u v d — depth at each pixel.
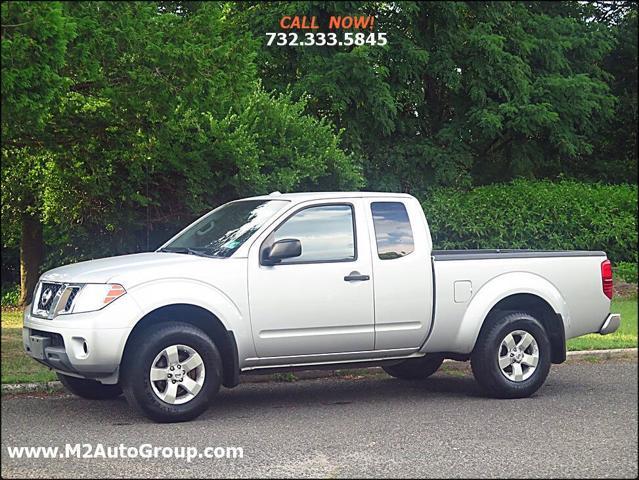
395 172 25.45
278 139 16.38
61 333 8.19
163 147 14.57
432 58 24.95
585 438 7.81
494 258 9.81
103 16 11.00
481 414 8.88
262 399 9.73
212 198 15.82
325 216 9.16
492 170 28.39
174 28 11.47
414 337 9.38
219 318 8.48
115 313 8.12
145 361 8.20
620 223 23.50
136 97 11.49
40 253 23.08
